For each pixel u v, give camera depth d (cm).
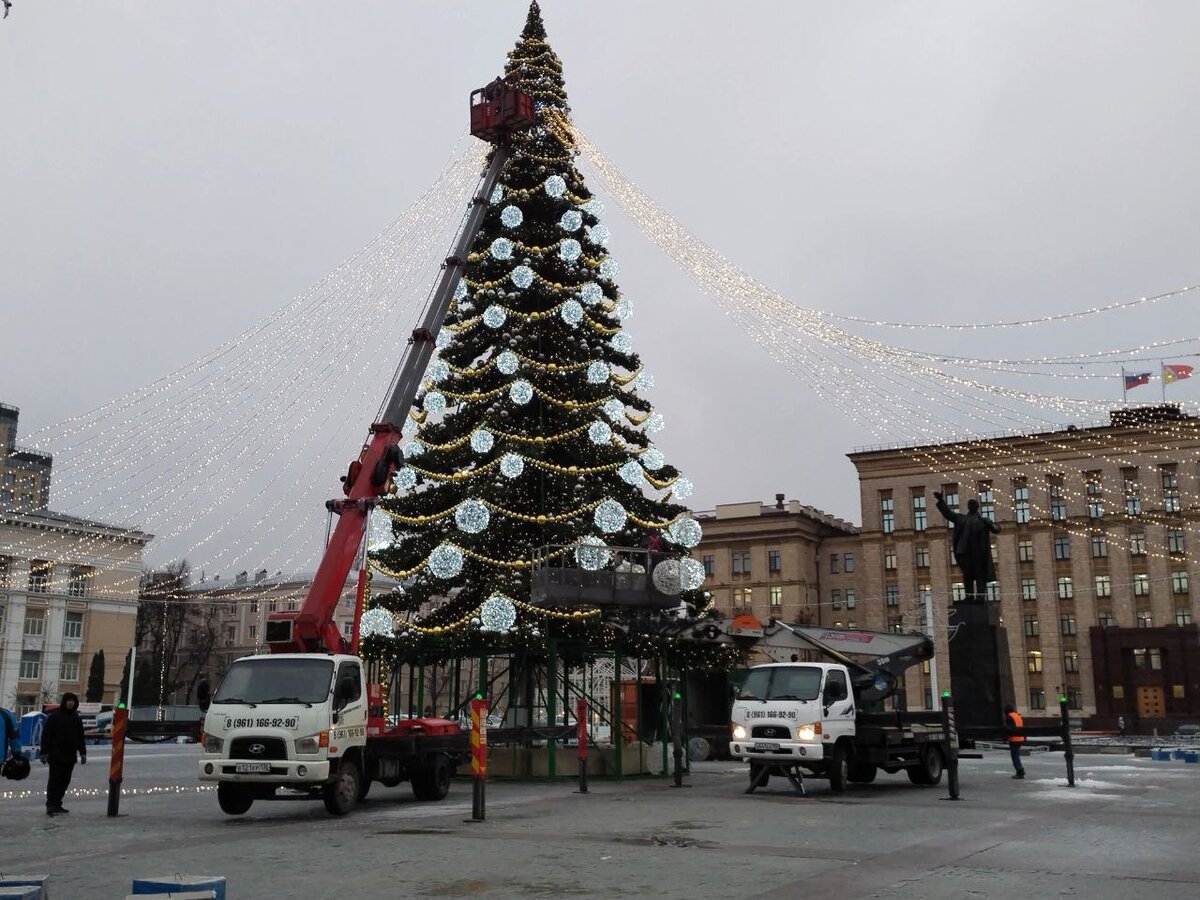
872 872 1066
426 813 1683
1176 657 7612
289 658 1669
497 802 1886
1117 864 1123
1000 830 1434
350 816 1641
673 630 2525
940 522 8744
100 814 1684
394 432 2223
